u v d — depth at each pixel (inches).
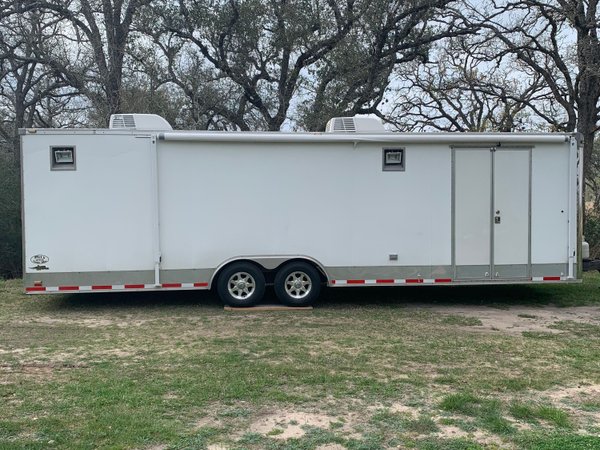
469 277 332.2
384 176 327.6
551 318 305.3
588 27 630.5
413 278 329.7
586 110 677.3
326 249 325.4
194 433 148.0
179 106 685.3
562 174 335.3
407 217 329.1
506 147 331.3
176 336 256.2
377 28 660.1
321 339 251.8
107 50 701.9
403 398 177.2
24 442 139.9
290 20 653.9
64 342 243.1
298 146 322.3
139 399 171.6
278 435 148.1
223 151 317.4
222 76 699.4
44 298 354.6
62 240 306.2
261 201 320.8
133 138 310.2
